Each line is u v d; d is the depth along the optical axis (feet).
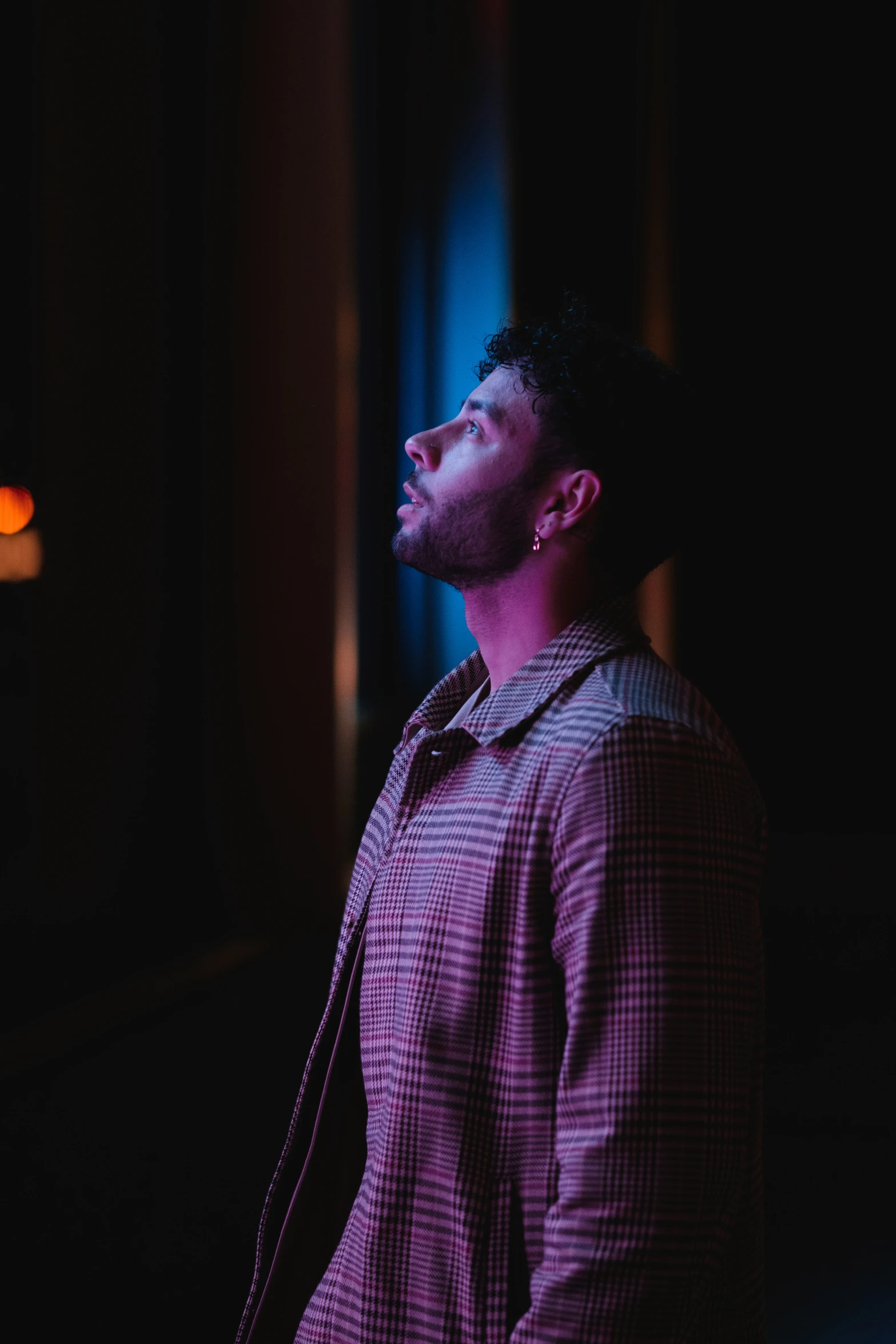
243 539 18.90
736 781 3.14
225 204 18.75
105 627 16.29
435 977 3.28
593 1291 2.78
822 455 31.96
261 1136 11.06
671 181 28.81
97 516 16.11
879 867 25.61
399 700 23.02
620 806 3.01
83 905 15.56
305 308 18.70
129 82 16.58
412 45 22.27
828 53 30.73
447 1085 3.21
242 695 18.92
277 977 16.51
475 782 3.45
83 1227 9.20
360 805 21.86
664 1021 2.85
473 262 24.09
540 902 3.15
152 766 17.38
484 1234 3.13
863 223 31.19
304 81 18.56
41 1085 12.16
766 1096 12.40
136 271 16.90
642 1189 2.79
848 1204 10.12
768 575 32.19
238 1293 8.36
